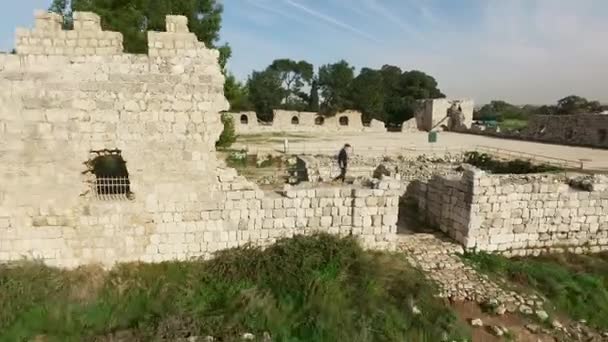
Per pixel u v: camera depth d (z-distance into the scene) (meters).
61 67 10.55
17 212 11.01
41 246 11.26
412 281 11.43
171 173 11.56
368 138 51.97
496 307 11.09
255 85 89.12
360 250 12.16
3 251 11.12
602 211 14.70
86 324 9.80
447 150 36.56
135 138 11.17
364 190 12.83
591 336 10.67
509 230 14.12
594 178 15.03
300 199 12.54
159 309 10.22
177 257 12.03
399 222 16.75
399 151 36.22
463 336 9.98
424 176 23.02
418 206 17.75
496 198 13.81
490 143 43.50
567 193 14.34
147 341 9.08
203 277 11.29
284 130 64.25
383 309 10.49
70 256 11.47
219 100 11.51
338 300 10.59
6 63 10.33
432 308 10.79
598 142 38.91
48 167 10.91
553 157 31.42
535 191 14.10
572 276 13.14
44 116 10.66
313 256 11.54
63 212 11.22
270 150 36.22
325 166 21.94
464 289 11.75
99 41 10.70
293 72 97.75
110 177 12.24
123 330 9.70
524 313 11.09
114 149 11.15
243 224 12.28
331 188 12.79
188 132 11.45
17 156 10.73
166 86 11.10
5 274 10.30
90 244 11.52
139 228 11.68
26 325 9.49
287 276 11.09
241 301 10.36
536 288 12.47
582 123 40.84
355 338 9.59
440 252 13.70
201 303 10.55
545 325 10.84
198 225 11.99
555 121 44.62
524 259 14.09
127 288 10.80
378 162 26.95
